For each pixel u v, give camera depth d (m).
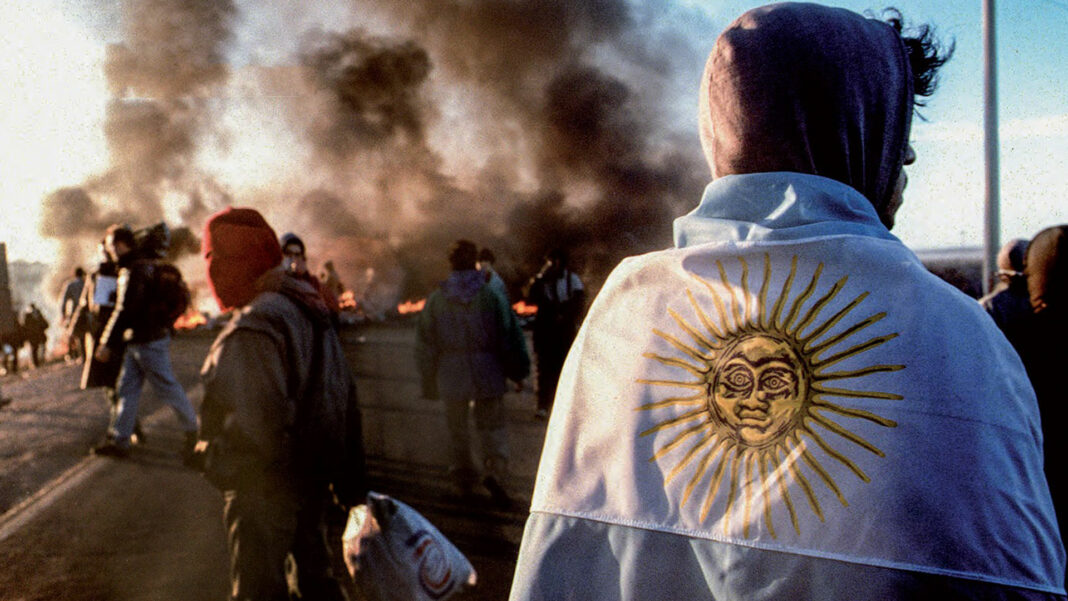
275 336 2.44
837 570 0.68
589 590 0.81
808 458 0.72
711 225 0.87
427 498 5.05
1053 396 2.37
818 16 0.88
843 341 0.74
